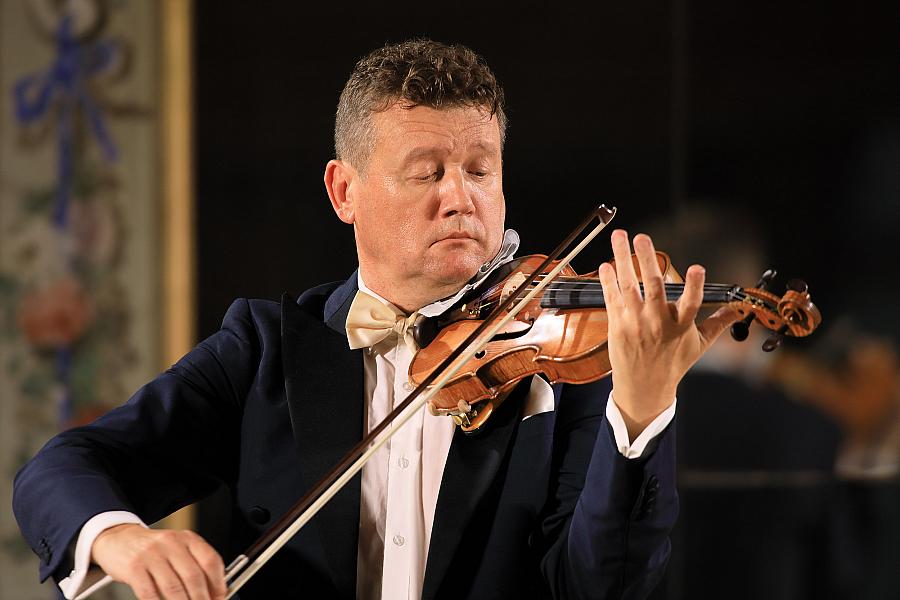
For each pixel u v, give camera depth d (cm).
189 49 1280
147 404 639
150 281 1281
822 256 1259
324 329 660
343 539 607
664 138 1271
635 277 508
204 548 517
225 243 1277
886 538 1235
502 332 636
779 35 1272
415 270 639
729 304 537
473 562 604
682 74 1274
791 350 1251
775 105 1271
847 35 1270
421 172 630
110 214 1284
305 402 635
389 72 642
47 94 1288
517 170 1270
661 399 526
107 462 608
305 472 620
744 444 1248
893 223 1254
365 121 645
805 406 1248
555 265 628
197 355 671
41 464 592
